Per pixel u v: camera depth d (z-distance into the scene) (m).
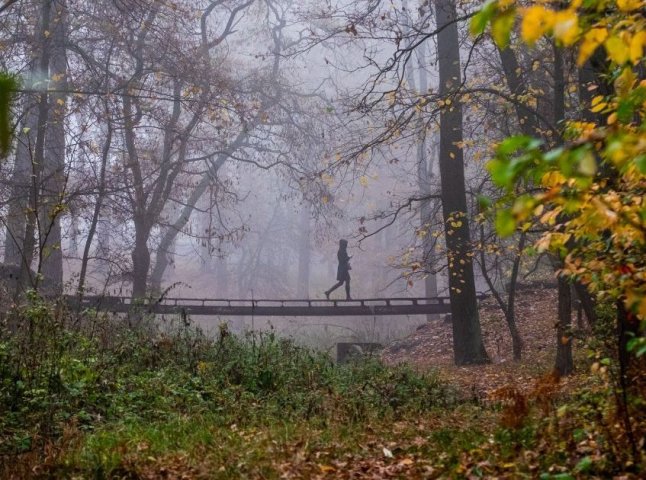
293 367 11.90
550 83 18.50
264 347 12.91
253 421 8.40
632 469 4.67
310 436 7.15
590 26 2.71
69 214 24.48
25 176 23.70
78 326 11.30
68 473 6.00
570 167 1.91
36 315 8.90
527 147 1.81
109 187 25.41
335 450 6.59
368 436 7.33
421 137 17.53
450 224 18.06
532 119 16.56
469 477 5.22
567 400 8.23
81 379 8.98
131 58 26.02
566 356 12.78
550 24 2.14
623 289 4.20
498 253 17.38
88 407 8.54
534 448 5.69
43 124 20.08
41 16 24.00
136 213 26.86
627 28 3.28
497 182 1.84
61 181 22.33
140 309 14.26
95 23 24.92
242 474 5.65
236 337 13.61
